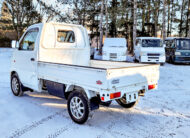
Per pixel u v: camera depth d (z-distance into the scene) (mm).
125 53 10828
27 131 3055
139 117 3721
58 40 4609
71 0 18625
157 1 19469
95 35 26891
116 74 2828
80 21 20781
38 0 16000
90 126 3277
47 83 3918
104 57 10969
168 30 27969
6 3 15281
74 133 3006
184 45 12773
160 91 5809
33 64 4223
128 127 3262
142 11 23750
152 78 3607
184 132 3090
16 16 15414
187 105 4453
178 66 12055
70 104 3453
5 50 22844
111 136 2922
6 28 21109
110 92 2771
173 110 4117
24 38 4766
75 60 4898
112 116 3762
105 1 19219
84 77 3020
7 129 3117
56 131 3066
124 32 26062
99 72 2768
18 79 4891
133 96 3256
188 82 7148
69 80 3305
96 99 3215
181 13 26453
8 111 3910
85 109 3162
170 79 7777
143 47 11578
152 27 24750
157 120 3576
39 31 4242
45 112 3914
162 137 2916
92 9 21734
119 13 16781
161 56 11289
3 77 7480
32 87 4387
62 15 18594
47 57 4250
